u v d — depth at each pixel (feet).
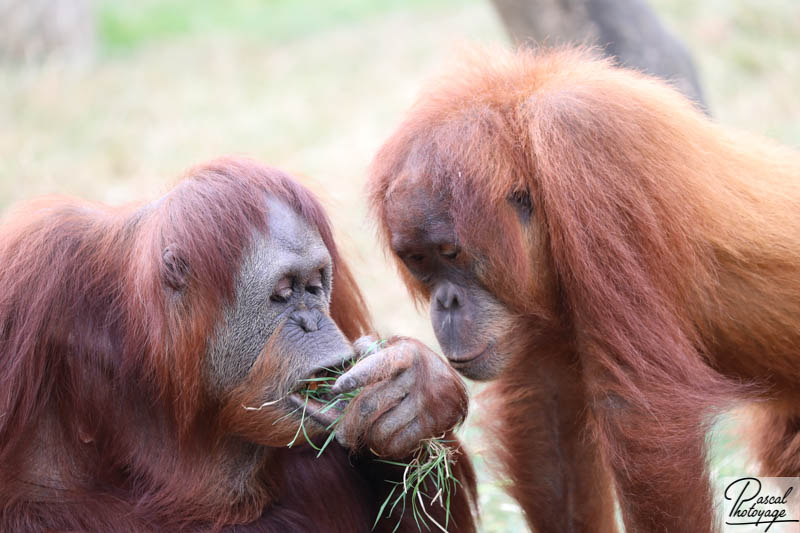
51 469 13.78
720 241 14.42
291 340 13.41
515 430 16.81
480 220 13.84
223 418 13.82
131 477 14.15
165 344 13.53
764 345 15.17
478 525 16.60
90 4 59.93
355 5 65.77
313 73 52.95
